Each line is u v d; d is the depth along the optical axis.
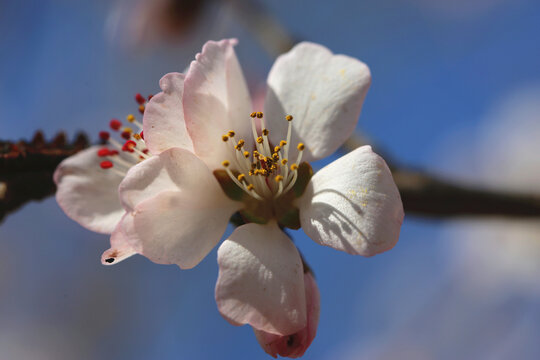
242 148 0.13
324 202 0.12
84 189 0.13
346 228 0.12
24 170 0.13
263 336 0.12
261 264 0.12
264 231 0.12
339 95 0.13
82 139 0.14
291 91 0.13
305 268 0.12
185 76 0.12
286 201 0.13
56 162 0.13
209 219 0.12
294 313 0.12
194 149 0.12
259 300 0.12
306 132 0.13
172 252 0.12
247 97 0.13
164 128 0.12
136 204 0.12
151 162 0.12
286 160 0.13
